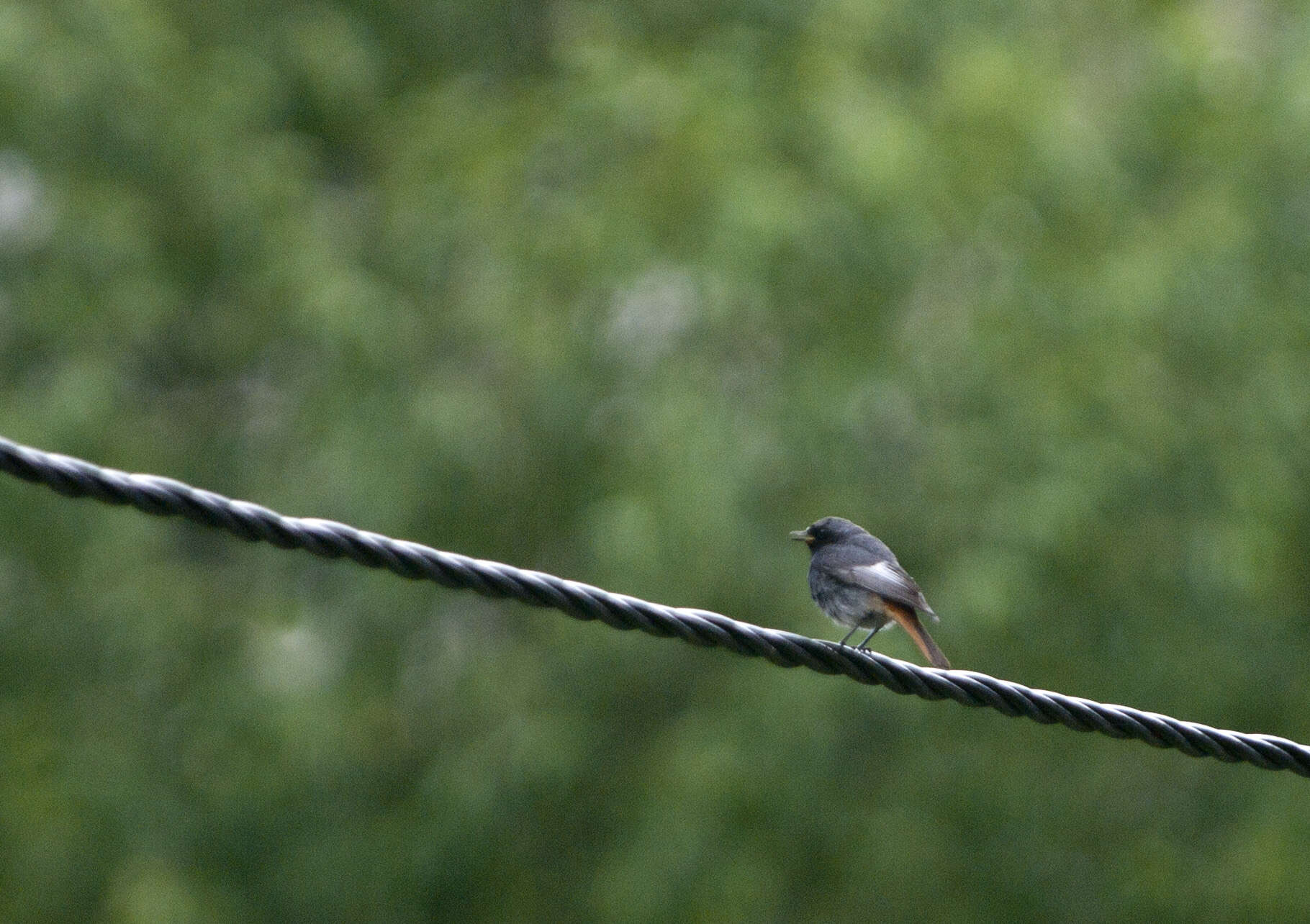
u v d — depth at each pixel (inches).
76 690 641.6
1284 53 662.5
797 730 556.7
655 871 556.7
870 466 589.6
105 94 637.9
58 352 646.5
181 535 696.4
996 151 589.0
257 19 721.6
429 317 658.8
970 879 598.2
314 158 722.8
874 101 592.4
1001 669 578.6
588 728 611.2
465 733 637.3
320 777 629.9
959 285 610.9
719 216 570.6
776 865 573.3
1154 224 619.5
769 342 607.8
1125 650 583.5
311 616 674.2
